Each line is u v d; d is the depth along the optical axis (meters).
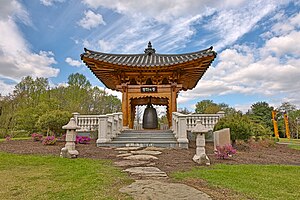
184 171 6.23
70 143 8.57
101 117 12.28
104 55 17.58
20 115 26.75
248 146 13.05
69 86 50.19
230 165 7.26
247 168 6.77
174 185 4.70
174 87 16.81
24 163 7.25
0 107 33.81
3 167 6.67
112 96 53.78
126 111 16.64
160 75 16.88
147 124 16.84
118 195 4.01
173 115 14.27
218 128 12.45
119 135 13.91
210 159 8.49
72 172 5.99
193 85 22.45
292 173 6.32
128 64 15.41
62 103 42.16
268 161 8.60
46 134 16.69
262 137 15.74
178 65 15.41
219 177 5.51
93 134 15.45
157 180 5.16
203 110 50.09
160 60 17.31
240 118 12.92
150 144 12.00
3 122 31.83
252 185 4.91
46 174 5.77
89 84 53.03
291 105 57.09
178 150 10.71
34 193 4.19
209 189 4.54
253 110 52.88
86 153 9.56
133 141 12.29
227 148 8.80
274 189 4.66
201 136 7.80
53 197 3.96
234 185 4.86
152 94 16.77
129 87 16.97
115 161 7.77
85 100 48.25
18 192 4.26
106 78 19.28
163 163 7.43
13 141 15.52
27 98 40.50
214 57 14.97
